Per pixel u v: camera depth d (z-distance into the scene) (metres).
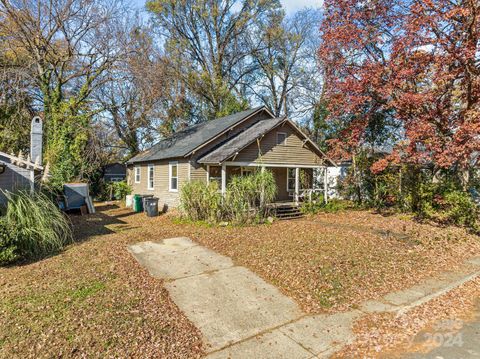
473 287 5.87
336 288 5.64
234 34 28.66
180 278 6.15
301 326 4.36
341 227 11.57
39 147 12.03
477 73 10.13
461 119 10.30
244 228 11.23
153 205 15.02
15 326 4.06
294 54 28.98
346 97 13.45
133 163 22.62
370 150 18.11
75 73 19.48
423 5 10.27
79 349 3.62
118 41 18.23
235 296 5.34
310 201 16.08
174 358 3.59
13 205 7.45
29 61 17.72
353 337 4.07
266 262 7.05
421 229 10.89
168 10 26.94
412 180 13.98
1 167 8.60
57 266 6.46
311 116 27.67
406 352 3.74
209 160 14.28
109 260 6.99
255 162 14.84
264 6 27.67
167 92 25.52
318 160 17.25
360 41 12.77
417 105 11.03
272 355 3.68
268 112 18.58
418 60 11.05
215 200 12.28
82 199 16.03
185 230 10.98
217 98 28.31
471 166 11.45
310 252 7.78
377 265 6.94
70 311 4.48
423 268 6.91
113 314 4.44
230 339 4.03
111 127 21.48
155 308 4.75
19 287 5.32
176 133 22.39
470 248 8.71
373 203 16.61
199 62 29.56
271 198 13.10
